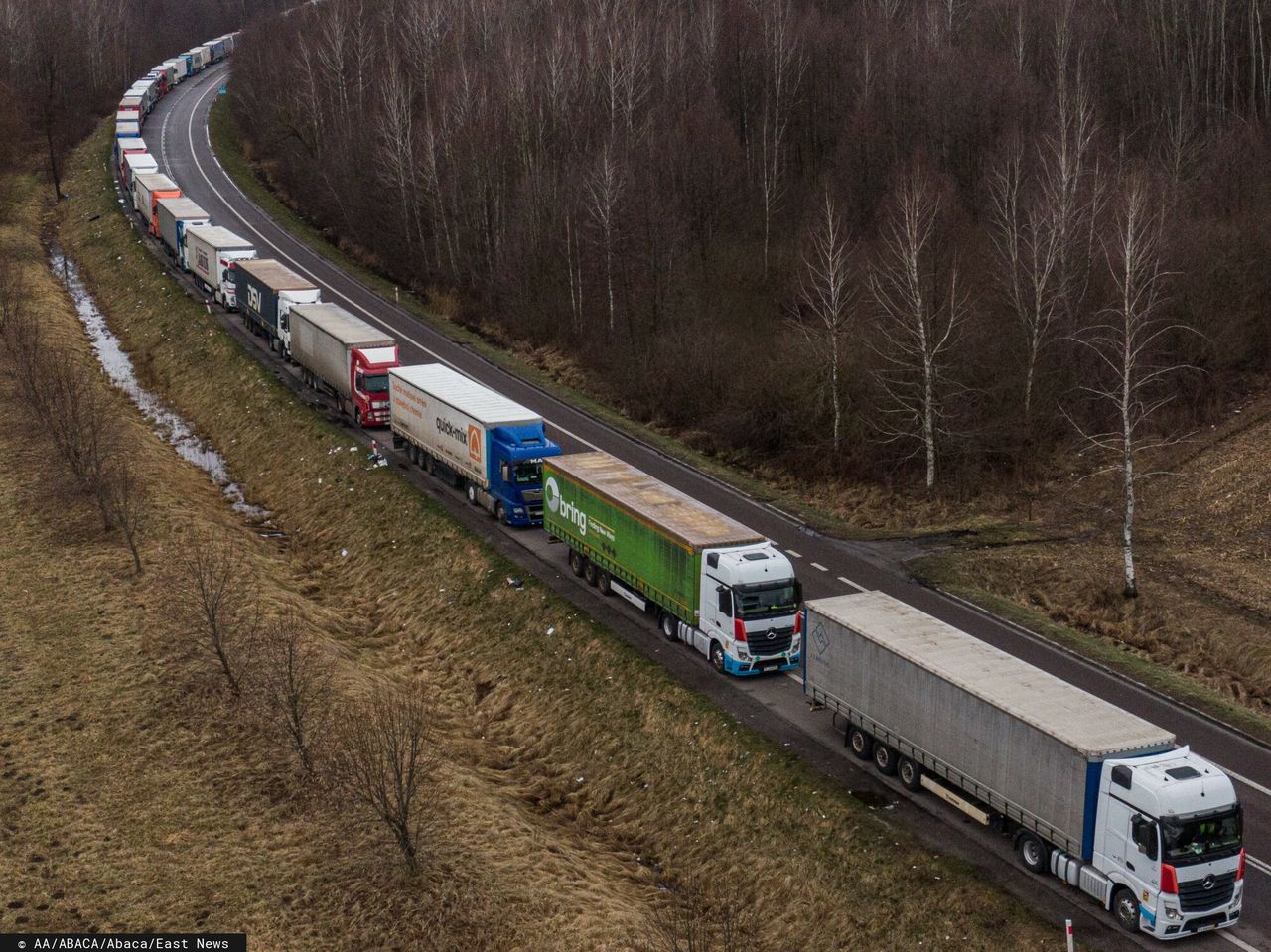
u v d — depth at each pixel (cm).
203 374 7619
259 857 3344
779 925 3170
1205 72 9488
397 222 9644
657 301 7656
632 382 7200
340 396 6706
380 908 3139
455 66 10794
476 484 5478
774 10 10312
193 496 5956
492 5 11994
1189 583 4872
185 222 9300
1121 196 6462
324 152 11038
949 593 4697
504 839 3441
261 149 13062
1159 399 6291
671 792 3691
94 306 9238
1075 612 4728
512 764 4016
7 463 6106
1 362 7219
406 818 3228
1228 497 5491
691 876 3416
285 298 7431
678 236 7994
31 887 3216
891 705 3403
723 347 7100
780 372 6588
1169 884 2712
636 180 8256
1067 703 3053
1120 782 2795
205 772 3709
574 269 8250
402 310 8706
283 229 10700
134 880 3250
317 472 6159
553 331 8181
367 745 3447
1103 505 5625
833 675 3622
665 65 10150
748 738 3700
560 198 8538
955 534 5347
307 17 14138
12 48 14600
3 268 8400
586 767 3919
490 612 4719
